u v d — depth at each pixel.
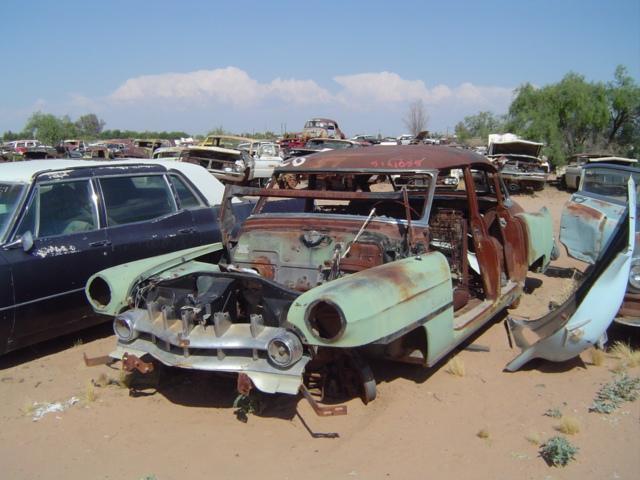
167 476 3.29
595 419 3.90
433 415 3.95
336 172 4.96
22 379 4.67
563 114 32.72
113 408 4.12
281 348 3.49
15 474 3.34
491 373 4.65
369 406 4.04
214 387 4.39
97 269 5.37
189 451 3.54
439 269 4.09
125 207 5.86
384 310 3.47
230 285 4.11
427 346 3.94
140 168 6.16
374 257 4.39
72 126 61.94
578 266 8.65
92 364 4.30
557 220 14.23
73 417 4.00
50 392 4.41
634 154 33.84
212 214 6.64
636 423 3.84
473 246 5.88
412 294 3.71
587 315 4.40
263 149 20.53
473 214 5.29
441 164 4.85
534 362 4.87
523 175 20.64
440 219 5.44
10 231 4.92
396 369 4.69
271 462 3.40
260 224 4.89
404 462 3.39
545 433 3.72
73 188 5.50
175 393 4.32
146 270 4.42
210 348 3.70
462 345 5.23
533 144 21.36
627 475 3.27
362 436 3.67
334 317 3.62
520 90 33.81
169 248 6.06
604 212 6.89
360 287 3.49
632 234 4.34
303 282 4.57
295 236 4.70
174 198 6.35
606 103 33.38
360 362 4.00
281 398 4.14
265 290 3.89
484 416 3.95
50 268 5.01
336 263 4.44
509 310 6.31
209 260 5.12
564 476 3.26
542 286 7.41
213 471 3.33
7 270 4.73
